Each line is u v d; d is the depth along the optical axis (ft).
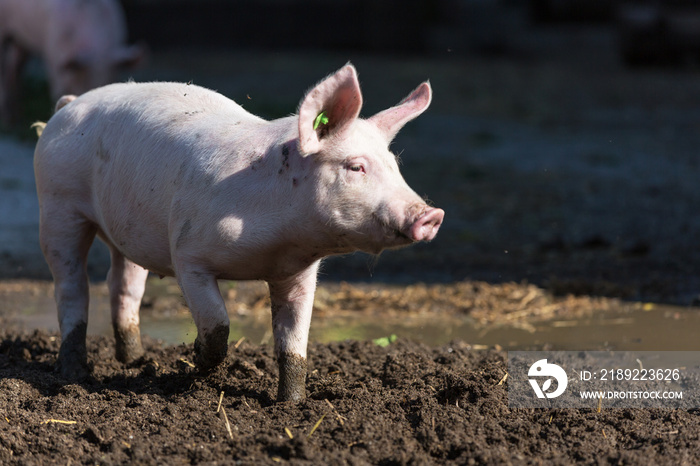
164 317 32.35
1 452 18.43
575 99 92.43
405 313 33.09
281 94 85.46
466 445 18.38
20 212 47.65
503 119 81.20
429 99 20.84
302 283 21.33
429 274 38.58
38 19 64.49
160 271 23.11
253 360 25.00
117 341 25.41
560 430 19.89
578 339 29.19
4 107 68.23
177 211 20.67
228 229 19.88
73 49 63.00
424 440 18.75
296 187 19.39
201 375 22.71
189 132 21.39
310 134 18.49
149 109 22.43
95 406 20.86
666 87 100.42
